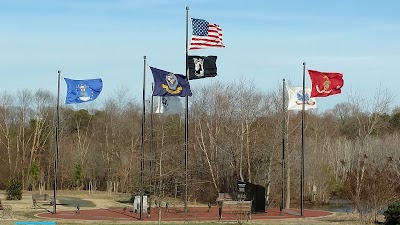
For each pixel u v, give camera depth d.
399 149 61.94
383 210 36.09
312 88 38.19
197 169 56.50
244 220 33.56
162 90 37.09
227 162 56.19
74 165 75.62
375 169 39.44
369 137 71.19
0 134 76.56
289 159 52.91
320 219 35.69
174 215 37.62
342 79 38.41
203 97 63.75
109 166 72.81
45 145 77.81
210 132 57.38
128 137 73.69
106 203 50.06
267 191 51.22
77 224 31.19
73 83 36.97
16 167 74.69
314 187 60.78
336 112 103.19
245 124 56.72
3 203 47.41
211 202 54.16
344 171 63.09
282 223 32.59
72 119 88.62
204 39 38.31
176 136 62.72
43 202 48.78
